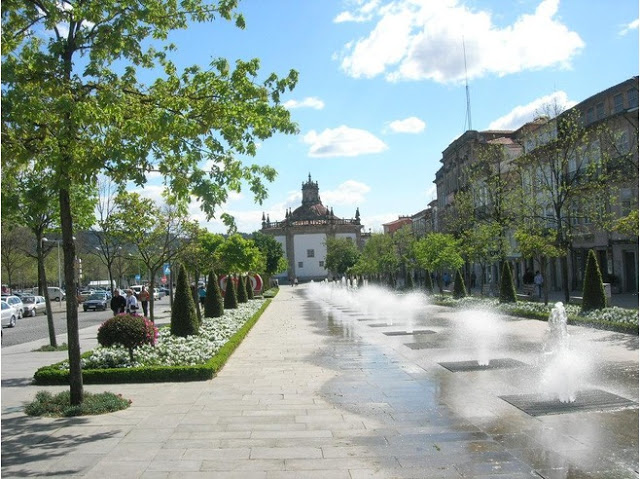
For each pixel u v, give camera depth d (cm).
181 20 982
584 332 1745
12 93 767
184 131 847
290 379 1211
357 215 12562
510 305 2738
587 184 2680
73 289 972
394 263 6000
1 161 812
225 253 3319
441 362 1363
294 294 6625
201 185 852
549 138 2936
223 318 2623
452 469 650
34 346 2061
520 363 1302
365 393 1051
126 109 852
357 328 2300
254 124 952
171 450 735
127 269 4862
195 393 1086
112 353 1351
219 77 966
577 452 695
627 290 3531
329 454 711
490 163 3634
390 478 627
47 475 651
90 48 911
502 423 828
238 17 1000
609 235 3569
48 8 878
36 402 991
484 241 3303
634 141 2930
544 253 2481
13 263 5662
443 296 3906
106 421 884
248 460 693
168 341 1667
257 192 977
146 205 2200
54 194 960
